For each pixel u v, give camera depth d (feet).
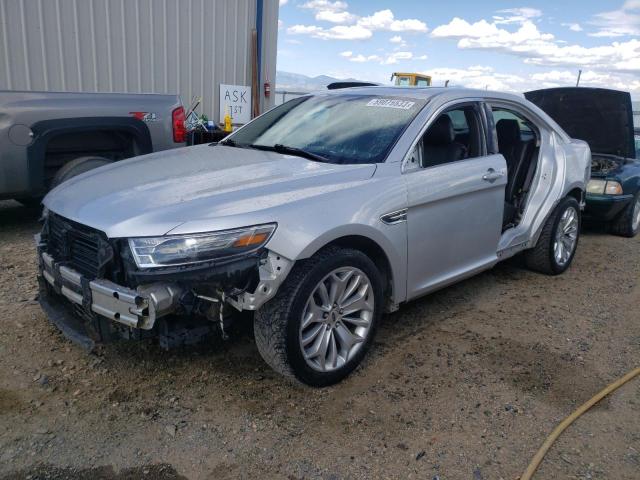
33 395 9.51
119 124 18.86
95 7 27.43
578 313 14.65
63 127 17.70
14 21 25.25
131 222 8.83
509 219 15.92
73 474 7.82
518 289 16.19
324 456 8.50
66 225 9.86
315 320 9.77
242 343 11.68
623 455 8.86
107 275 9.16
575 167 17.17
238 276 8.70
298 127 13.56
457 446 8.89
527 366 11.59
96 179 11.02
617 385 10.86
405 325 13.24
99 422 8.95
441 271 12.62
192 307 8.77
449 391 10.46
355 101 13.75
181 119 20.52
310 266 9.46
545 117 16.83
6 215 21.40
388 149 11.63
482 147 13.73
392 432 9.14
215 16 32.07
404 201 11.07
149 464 8.11
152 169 11.27
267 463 8.27
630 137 23.45
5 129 16.70
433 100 12.78
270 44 35.32
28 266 15.48
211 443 8.63
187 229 8.61
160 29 29.91
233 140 14.29
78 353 10.91
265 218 8.99
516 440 9.12
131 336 9.19
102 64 28.25
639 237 24.45
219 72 33.17
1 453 8.11
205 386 10.10
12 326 11.82
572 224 17.63
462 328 13.26
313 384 9.97
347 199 10.14
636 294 16.43
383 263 11.18
